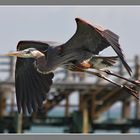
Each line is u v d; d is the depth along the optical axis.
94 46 11.78
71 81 31.41
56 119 33.44
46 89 12.84
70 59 12.16
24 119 33.28
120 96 32.50
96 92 31.83
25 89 13.00
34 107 12.89
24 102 12.96
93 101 32.12
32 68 12.93
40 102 12.88
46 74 12.84
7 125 32.75
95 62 12.16
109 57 12.18
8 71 31.52
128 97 33.06
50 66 12.48
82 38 11.74
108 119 33.94
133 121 34.09
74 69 12.32
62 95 32.72
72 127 32.78
